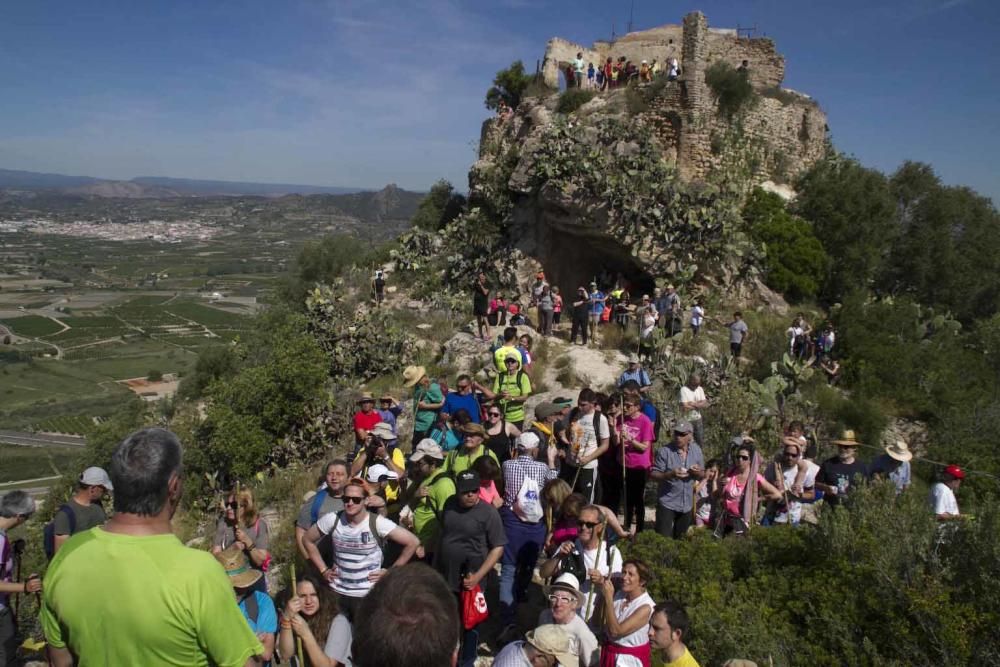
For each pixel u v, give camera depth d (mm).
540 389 15320
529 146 23484
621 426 7906
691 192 20203
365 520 5422
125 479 2674
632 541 7242
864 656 5309
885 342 16453
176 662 2604
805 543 6570
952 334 17922
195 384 30062
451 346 18203
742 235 19672
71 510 6141
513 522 6484
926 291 23516
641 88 24234
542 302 18828
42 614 2742
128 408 28094
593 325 18250
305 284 36688
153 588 2557
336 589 5418
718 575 6508
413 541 5496
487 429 8711
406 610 2408
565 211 21266
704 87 22953
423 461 6570
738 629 5738
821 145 26734
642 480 7980
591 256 23766
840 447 8070
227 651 2680
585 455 7680
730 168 23312
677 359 15344
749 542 6914
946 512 7137
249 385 14844
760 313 19641
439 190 34906
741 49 26703
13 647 6234
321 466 13188
